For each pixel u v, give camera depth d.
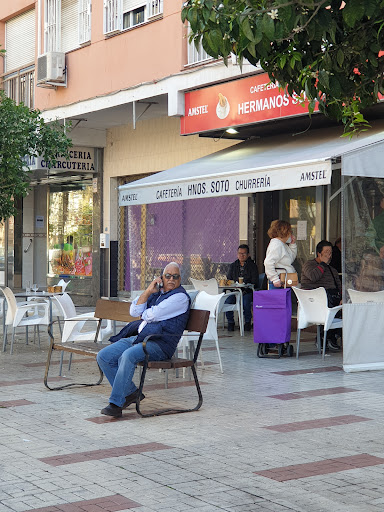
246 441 6.86
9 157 13.71
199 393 8.20
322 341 13.23
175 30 15.70
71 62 19.12
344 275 10.48
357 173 10.26
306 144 12.98
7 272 26.86
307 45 5.69
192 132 15.31
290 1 4.96
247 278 15.24
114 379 8.12
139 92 16.61
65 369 10.87
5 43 23.31
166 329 8.12
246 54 5.79
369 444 6.74
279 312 11.58
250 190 11.15
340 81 5.74
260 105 13.55
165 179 13.03
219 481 5.69
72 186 23.05
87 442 6.87
